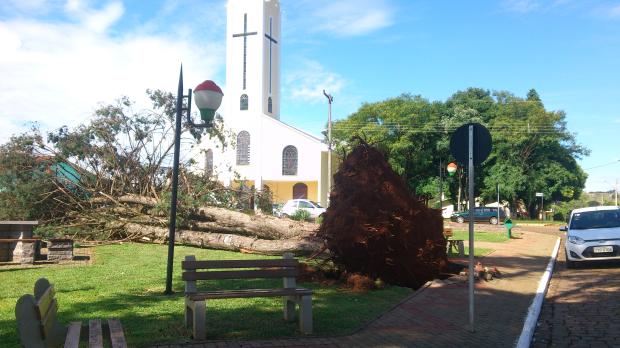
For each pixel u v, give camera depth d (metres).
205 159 25.89
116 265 11.99
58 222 18.39
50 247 12.65
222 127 21.48
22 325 4.11
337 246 10.09
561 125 58.44
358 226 9.73
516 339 6.43
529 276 11.95
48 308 4.59
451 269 11.76
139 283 9.65
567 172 59.03
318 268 10.70
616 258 13.83
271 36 61.19
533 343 6.69
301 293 6.43
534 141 57.38
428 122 54.06
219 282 9.90
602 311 8.54
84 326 5.23
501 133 56.03
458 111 57.12
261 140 56.78
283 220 15.32
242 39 59.72
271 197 20.72
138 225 17.41
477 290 9.79
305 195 56.47
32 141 17.86
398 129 52.97
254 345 5.84
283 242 14.20
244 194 19.78
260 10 59.28
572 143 60.50
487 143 6.92
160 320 6.80
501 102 61.03
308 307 6.44
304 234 14.44
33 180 17.91
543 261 15.16
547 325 7.64
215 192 19.02
